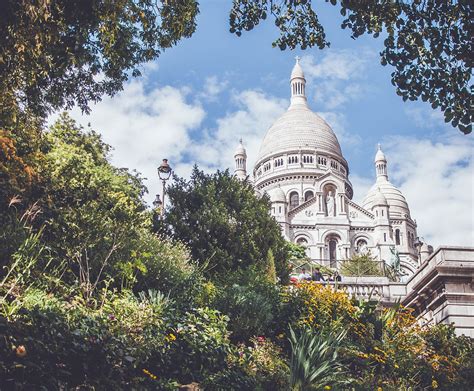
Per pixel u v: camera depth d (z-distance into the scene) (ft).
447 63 44.98
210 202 97.71
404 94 46.01
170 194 99.14
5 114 55.06
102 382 39.47
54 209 62.18
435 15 44.86
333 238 344.69
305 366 49.16
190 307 56.34
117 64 58.08
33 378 35.76
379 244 341.00
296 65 490.49
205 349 49.14
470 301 78.84
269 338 60.49
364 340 63.62
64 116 104.27
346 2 45.50
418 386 60.64
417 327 71.97
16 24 42.80
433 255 86.58
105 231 62.13
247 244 94.89
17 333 36.88
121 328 45.39
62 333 39.37
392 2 45.06
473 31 44.19
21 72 51.47
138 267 56.90
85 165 79.36
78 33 51.06
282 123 449.89
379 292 104.99
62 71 53.36
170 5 52.37
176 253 69.62
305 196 410.31
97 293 55.83
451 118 45.16
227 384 47.01
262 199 107.24
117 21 50.98
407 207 415.85
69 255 56.80
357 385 52.80
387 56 46.14
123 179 94.58
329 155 428.97
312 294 67.87
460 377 62.44
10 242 52.13
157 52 57.52
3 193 60.80
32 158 67.05
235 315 60.44
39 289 48.80
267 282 69.21
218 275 80.89
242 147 472.44
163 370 46.32
